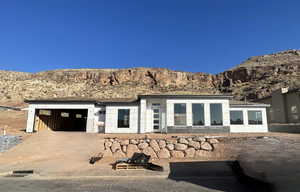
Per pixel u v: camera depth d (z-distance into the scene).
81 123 31.97
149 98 19.69
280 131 24.70
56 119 26.56
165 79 101.50
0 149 14.27
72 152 14.10
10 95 60.59
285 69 78.56
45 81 80.50
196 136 14.67
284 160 6.15
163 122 19.62
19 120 32.69
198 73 108.19
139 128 19.88
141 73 102.44
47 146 15.13
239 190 6.84
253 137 13.59
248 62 113.00
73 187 7.50
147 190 7.02
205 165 10.91
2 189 7.31
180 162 12.01
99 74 99.69
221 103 19.09
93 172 9.88
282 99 31.56
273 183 6.43
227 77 98.62
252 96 66.88
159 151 14.01
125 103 20.58
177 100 19.34
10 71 90.19
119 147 14.60
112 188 7.32
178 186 7.50
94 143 15.60
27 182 8.37
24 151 14.12
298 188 5.68
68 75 98.81
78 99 22.52
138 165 10.74
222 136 14.38
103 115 21.62
